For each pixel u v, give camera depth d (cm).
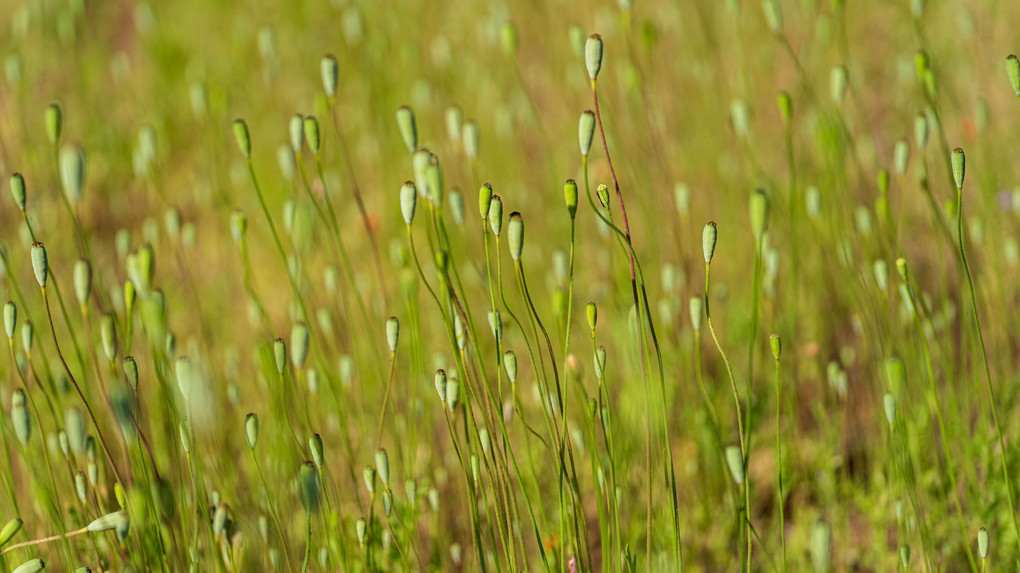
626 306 219
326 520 197
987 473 206
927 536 202
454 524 211
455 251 255
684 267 218
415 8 375
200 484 200
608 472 200
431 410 213
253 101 352
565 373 191
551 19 352
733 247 248
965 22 252
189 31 411
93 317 237
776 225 231
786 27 331
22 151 272
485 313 236
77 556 200
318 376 202
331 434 212
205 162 314
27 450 201
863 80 298
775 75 308
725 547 208
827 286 221
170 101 360
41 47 356
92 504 199
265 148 325
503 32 217
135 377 192
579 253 246
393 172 295
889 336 205
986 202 221
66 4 390
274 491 205
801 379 221
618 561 194
